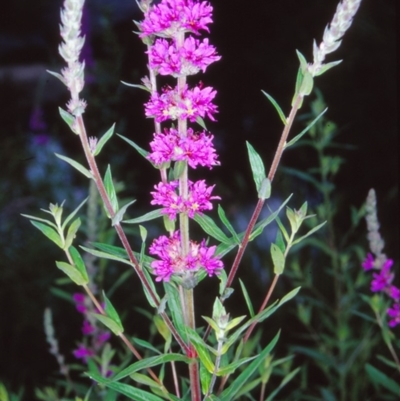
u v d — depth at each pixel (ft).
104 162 4.58
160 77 4.56
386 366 2.90
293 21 5.04
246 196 4.83
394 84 4.48
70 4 1.24
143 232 1.44
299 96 1.33
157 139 1.37
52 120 5.84
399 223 3.96
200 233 4.03
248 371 1.49
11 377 3.33
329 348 2.64
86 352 2.33
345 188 4.51
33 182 4.72
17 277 3.81
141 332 3.47
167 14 1.34
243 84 5.22
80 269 1.53
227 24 5.24
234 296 3.64
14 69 6.89
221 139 5.26
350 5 1.27
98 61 4.14
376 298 2.00
